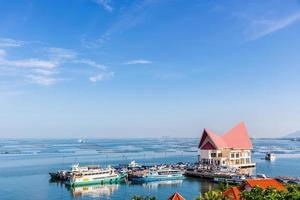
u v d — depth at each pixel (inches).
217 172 6427.2
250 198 2706.7
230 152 7691.9
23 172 7401.6
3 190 5383.9
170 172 6417.3
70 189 5487.2
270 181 3548.2
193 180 6240.2
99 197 4896.7
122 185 5841.5
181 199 3275.1
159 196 4926.2
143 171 6481.3
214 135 7642.7
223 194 2989.7
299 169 7834.6
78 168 6304.1
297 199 2581.2
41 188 5565.9
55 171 7322.8
